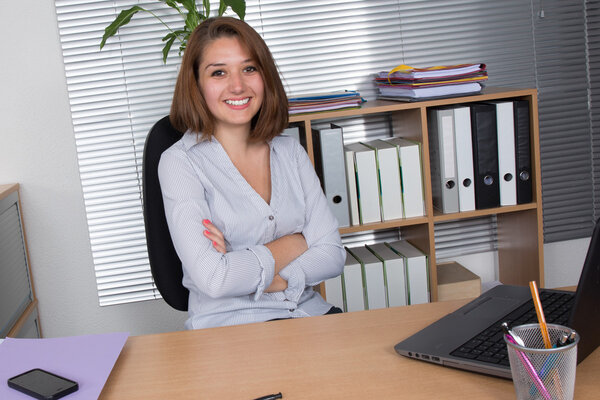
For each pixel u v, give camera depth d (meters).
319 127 2.74
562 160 2.86
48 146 2.58
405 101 2.38
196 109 1.68
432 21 2.71
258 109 1.75
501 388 0.89
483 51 2.75
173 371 1.03
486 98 2.32
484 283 2.84
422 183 2.44
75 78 2.56
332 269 1.68
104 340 1.14
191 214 1.57
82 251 2.65
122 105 2.60
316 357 1.03
